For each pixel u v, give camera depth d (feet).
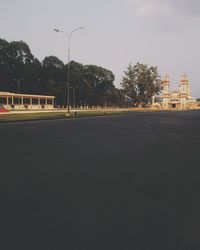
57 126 90.22
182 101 595.06
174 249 14.30
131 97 456.86
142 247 14.43
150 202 21.34
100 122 112.16
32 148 46.44
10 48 393.70
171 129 86.07
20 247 14.29
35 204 20.57
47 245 14.52
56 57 426.92
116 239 15.28
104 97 458.50
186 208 20.16
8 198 21.83
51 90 377.30
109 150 45.52
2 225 16.93
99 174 29.78
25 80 380.17
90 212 19.15
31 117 133.18
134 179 28.04
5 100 289.12
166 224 17.38
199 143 55.26
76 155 40.65
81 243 14.76
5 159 37.35
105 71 462.19
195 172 31.35
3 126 88.99
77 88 413.39
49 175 29.09
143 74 446.60
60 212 19.06
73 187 24.97
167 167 33.76
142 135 68.08
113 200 21.65
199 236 15.80
